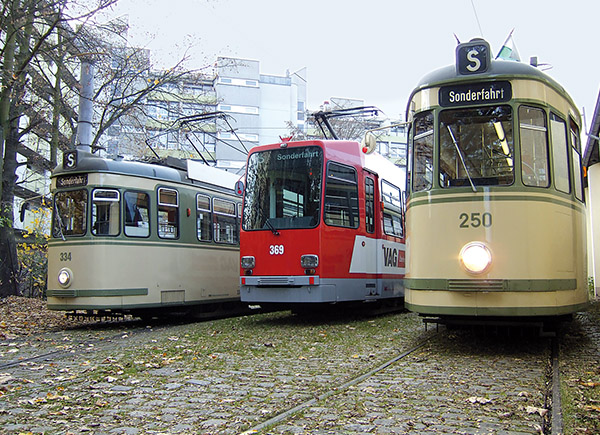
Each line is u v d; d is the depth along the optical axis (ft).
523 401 17.20
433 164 26.53
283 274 36.91
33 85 65.00
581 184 30.45
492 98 26.09
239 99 169.37
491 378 20.49
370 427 14.87
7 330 38.78
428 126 27.20
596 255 63.62
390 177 47.50
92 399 18.38
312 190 37.29
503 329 30.63
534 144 25.82
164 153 121.39
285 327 36.09
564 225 26.32
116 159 44.62
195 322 45.34
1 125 55.36
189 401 17.98
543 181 25.64
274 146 39.22
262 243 37.83
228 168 163.84
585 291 28.60
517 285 24.35
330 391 18.95
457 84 26.71
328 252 36.70
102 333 36.58
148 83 70.13
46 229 70.54
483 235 25.00
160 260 42.34
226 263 50.62
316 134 135.64
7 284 61.31
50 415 16.56
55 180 41.19
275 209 38.09
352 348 27.76
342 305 41.14
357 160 41.01
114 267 39.29
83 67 53.62
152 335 34.42
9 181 62.75
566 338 29.60
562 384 19.30
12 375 22.53
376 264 42.39
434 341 29.27
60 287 39.55
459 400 17.42
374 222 42.80
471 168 25.89
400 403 17.21
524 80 25.95
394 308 48.19
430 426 14.88
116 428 15.29
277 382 20.52
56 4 51.52
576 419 15.20
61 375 22.29
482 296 24.71
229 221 51.96
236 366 23.65
